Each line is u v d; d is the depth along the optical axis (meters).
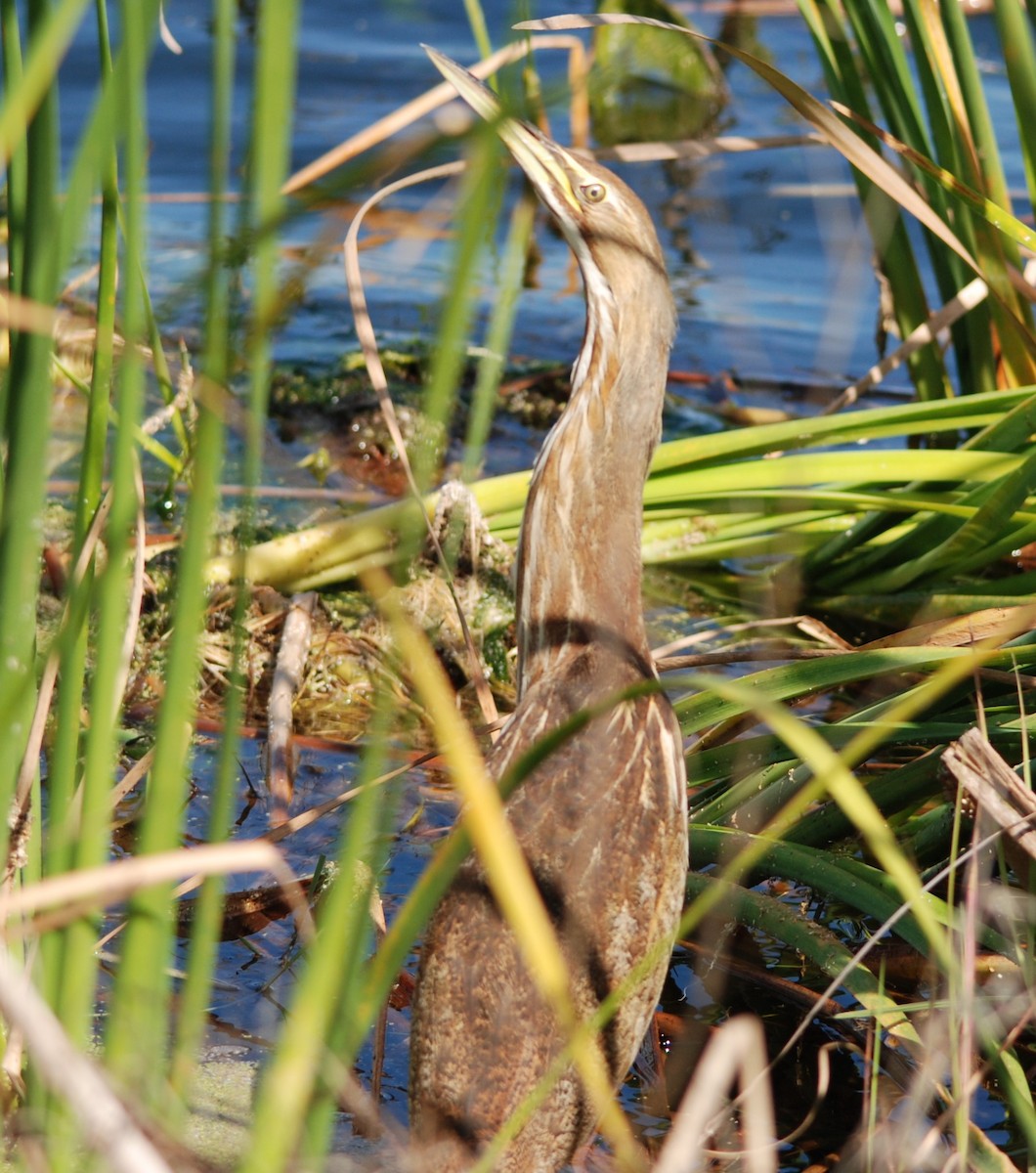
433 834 8.68
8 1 5.07
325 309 15.91
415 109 12.08
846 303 9.48
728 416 14.04
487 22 21.08
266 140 3.41
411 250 12.31
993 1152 5.91
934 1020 6.46
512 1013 5.98
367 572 3.95
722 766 8.31
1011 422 10.51
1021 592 10.55
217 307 3.68
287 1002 7.29
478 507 10.79
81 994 4.58
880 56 11.00
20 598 4.41
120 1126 3.27
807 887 8.19
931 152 12.45
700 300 15.52
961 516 10.72
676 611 11.41
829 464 10.69
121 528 4.37
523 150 7.81
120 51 3.60
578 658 7.25
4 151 3.53
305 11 22.22
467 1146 5.84
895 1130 6.40
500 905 6.12
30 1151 4.58
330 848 8.48
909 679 9.19
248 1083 6.68
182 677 4.06
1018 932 6.88
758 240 16.69
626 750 6.83
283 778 8.85
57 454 12.15
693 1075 7.09
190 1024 4.41
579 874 6.35
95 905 4.42
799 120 18.34
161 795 4.17
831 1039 7.30
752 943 8.02
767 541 11.42
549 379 14.41
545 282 16.80
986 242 10.48
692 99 17.94
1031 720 7.55
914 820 8.27
